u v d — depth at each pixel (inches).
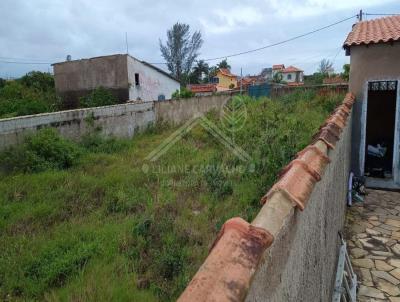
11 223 154.8
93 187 197.5
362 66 274.8
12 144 236.8
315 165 89.1
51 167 231.3
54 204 175.8
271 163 204.7
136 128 385.1
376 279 159.5
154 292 110.7
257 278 43.4
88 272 119.0
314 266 93.5
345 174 217.5
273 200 61.1
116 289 108.5
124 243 138.3
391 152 310.0
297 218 68.0
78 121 300.4
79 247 133.3
